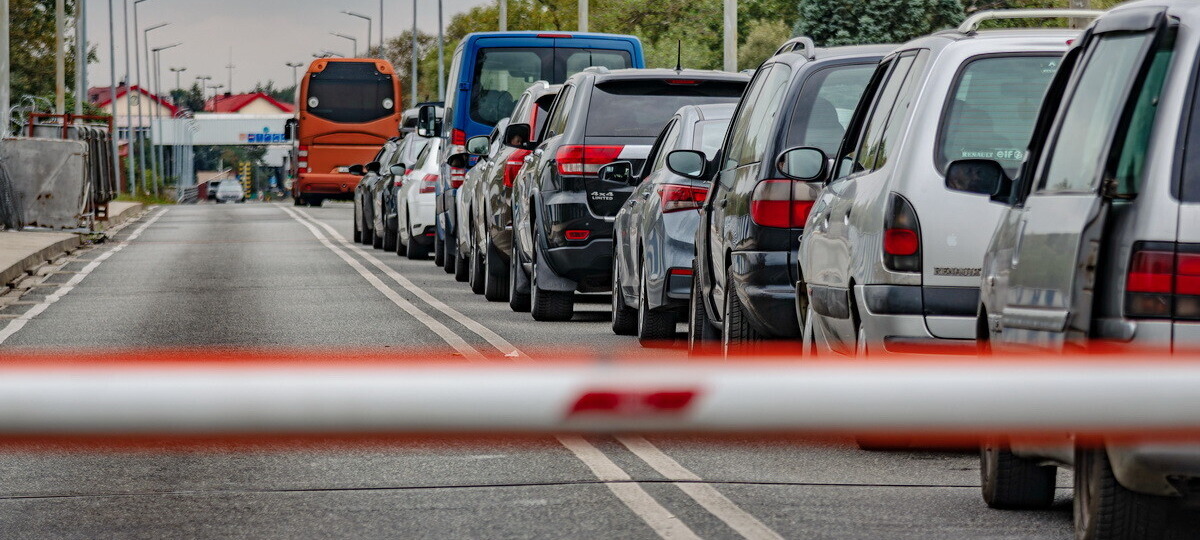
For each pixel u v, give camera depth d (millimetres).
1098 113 13828
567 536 15805
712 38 191125
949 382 6367
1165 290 12375
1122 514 13250
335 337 35812
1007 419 6363
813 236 22594
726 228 26172
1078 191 13641
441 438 6402
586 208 37406
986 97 19547
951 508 17109
